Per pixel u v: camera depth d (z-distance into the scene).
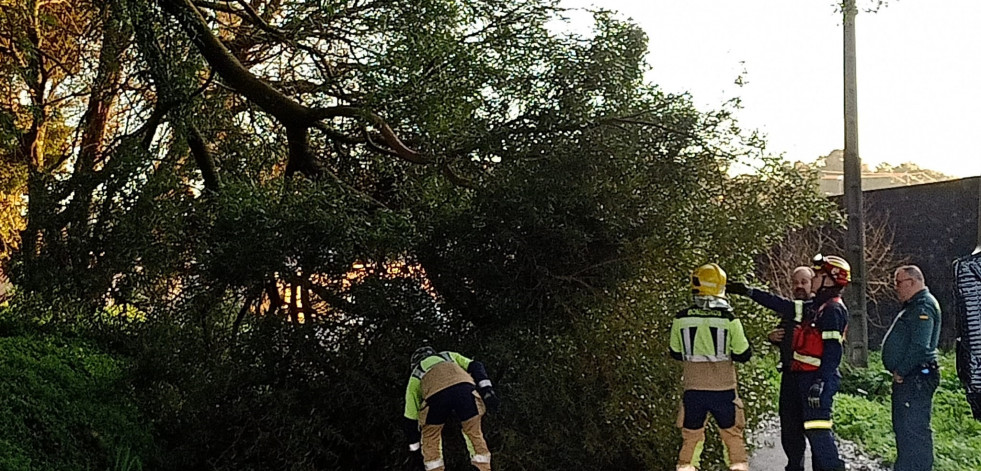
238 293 7.32
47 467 5.99
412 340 6.86
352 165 9.05
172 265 7.72
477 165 7.02
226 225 7.01
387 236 7.01
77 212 8.21
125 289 8.07
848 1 8.70
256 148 9.59
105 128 9.98
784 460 7.97
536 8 7.45
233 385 6.97
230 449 6.78
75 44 10.68
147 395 7.42
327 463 6.87
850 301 11.78
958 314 5.23
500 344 6.55
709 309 6.07
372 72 7.88
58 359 7.90
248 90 8.47
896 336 6.52
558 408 6.65
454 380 6.05
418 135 8.04
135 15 7.57
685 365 6.10
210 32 8.34
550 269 6.64
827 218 7.48
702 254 6.90
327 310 7.17
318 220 6.88
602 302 6.67
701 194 6.87
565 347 6.68
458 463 6.80
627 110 6.63
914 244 12.81
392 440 6.87
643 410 6.89
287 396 6.75
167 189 8.00
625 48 6.88
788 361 6.36
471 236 6.72
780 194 7.10
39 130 10.86
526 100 6.82
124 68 8.93
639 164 6.51
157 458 6.98
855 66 11.83
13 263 8.62
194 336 7.25
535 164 6.45
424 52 7.58
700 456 6.77
